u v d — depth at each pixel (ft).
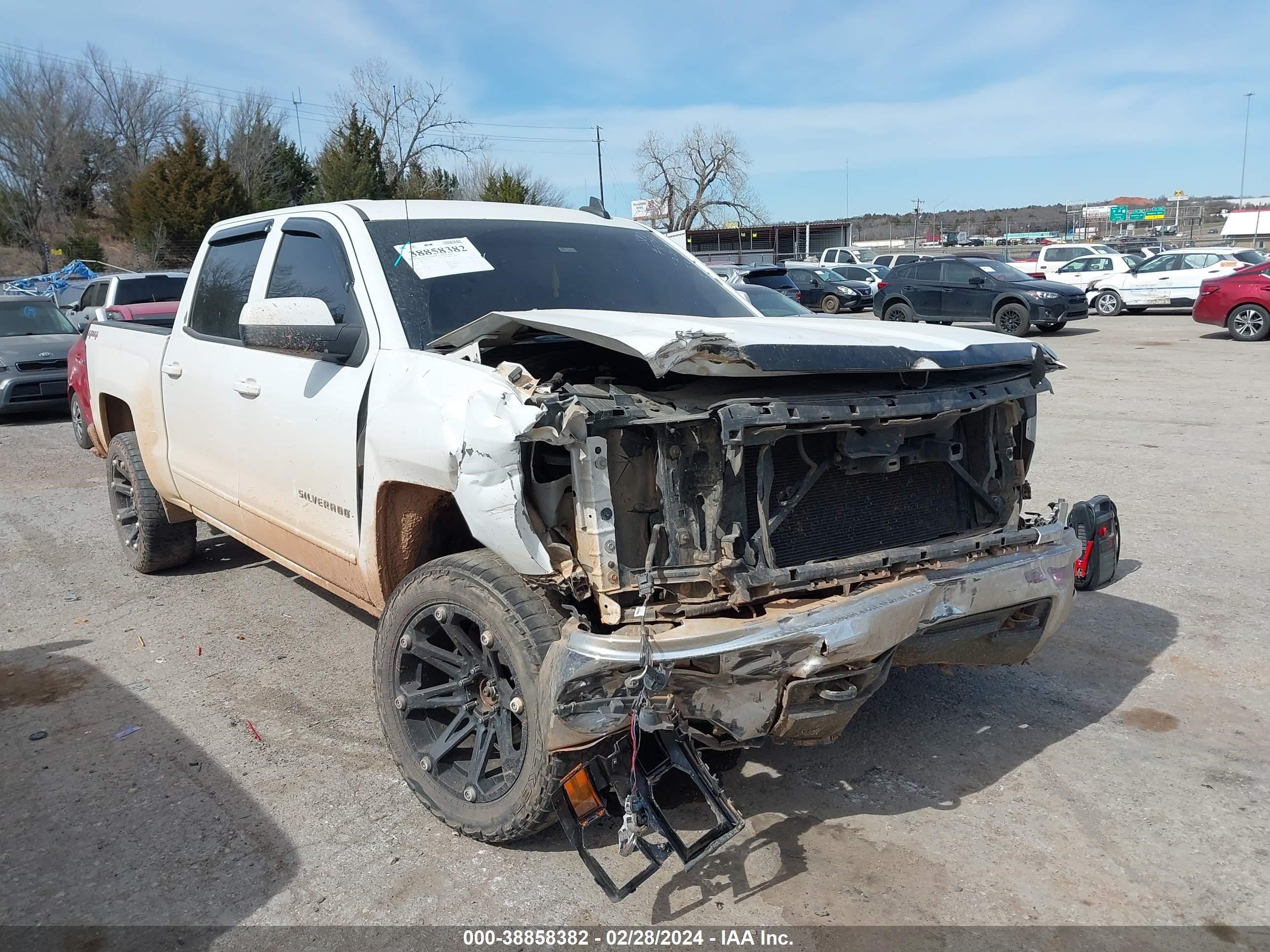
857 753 11.77
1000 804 10.61
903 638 9.07
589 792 8.87
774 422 8.49
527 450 8.84
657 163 213.05
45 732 12.55
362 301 11.53
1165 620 15.76
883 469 9.71
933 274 70.44
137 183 146.61
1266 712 12.65
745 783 11.10
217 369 14.19
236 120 186.19
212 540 21.62
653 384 9.59
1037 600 10.42
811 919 8.75
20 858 9.87
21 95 180.65
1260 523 20.97
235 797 10.96
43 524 23.20
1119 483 24.75
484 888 9.28
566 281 12.71
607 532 8.51
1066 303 65.41
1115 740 12.00
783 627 8.43
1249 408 35.68
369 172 149.69
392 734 10.53
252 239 14.65
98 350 19.25
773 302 46.68
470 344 10.36
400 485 10.32
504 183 164.55
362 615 16.72
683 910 8.92
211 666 14.64
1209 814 10.35
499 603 9.11
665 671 8.05
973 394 9.95
